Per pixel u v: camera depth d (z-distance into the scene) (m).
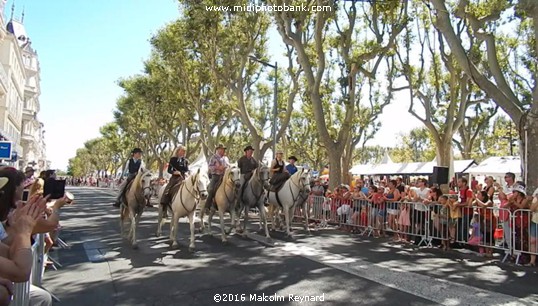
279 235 12.70
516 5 12.09
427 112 22.17
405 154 65.81
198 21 21.30
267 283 6.92
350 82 19.20
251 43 22.03
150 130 47.25
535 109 10.89
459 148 37.72
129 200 10.29
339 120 32.69
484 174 26.28
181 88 29.86
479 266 8.55
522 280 7.33
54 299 6.00
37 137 81.56
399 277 7.41
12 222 3.56
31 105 65.69
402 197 12.34
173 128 43.59
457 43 11.86
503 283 7.11
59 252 9.58
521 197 9.28
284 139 37.94
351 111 19.05
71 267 8.05
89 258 8.88
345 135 18.95
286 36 18.30
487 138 44.12
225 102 25.66
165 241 11.20
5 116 44.44
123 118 51.75
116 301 5.96
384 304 5.86
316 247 10.56
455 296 6.25
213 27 21.61
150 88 35.41
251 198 11.95
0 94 40.94
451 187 20.50
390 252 10.06
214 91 26.39
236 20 21.78
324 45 22.97
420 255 9.76
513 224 9.06
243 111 22.94
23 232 3.26
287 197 12.62
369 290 6.55
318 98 18.42
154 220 16.64
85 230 13.38
